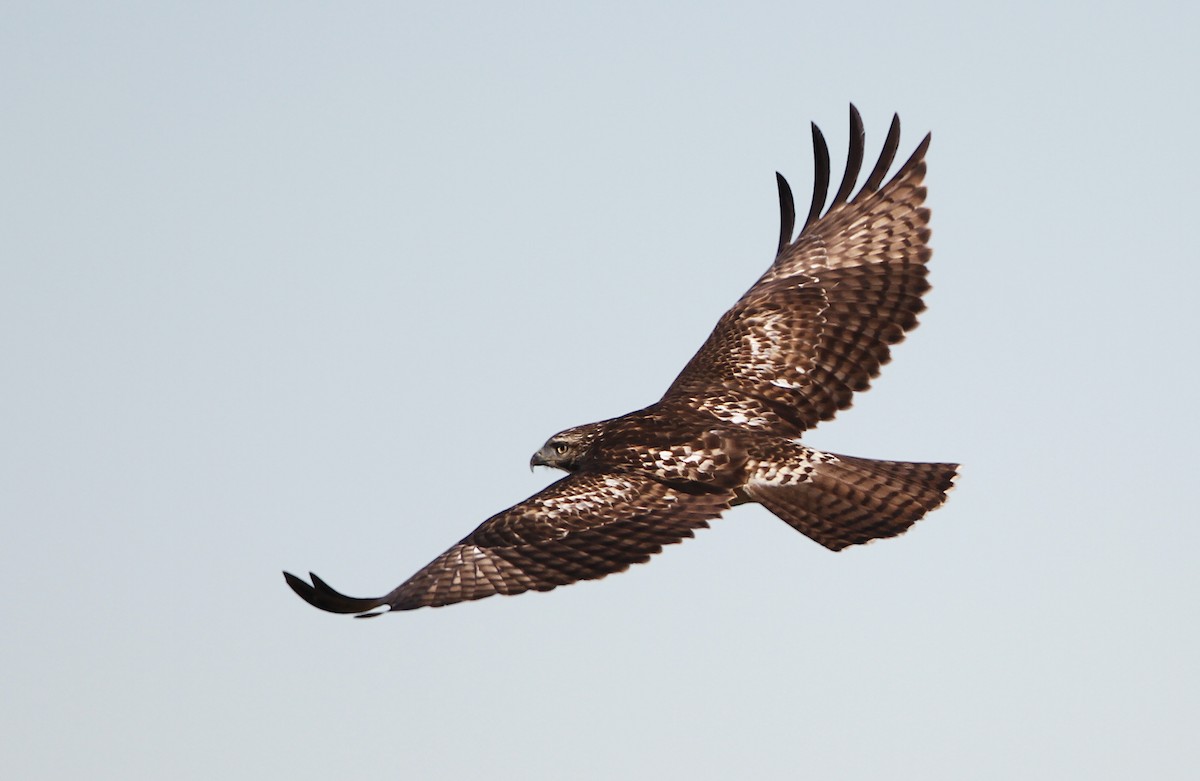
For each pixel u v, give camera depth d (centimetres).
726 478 1307
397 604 1213
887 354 1413
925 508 1284
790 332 1425
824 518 1287
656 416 1360
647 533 1266
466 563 1249
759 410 1385
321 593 1196
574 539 1261
